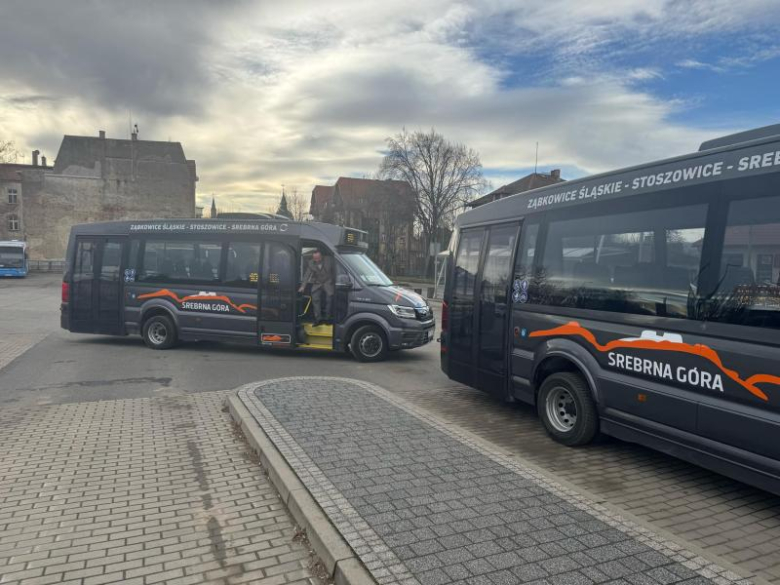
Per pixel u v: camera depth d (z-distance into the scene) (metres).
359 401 6.82
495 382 7.02
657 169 5.09
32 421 6.38
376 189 55.28
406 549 3.33
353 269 10.71
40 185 55.94
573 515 3.80
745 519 4.24
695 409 4.48
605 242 5.53
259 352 11.67
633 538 3.49
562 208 6.15
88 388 8.12
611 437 6.18
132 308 11.74
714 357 4.34
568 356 5.79
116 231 11.95
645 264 5.06
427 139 52.47
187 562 3.44
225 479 4.73
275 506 4.23
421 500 4.02
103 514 4.07
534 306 6.36
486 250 7.38
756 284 4.11
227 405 7.01
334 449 5.11
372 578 3.03
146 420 6.45
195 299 11.31
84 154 57.12
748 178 4.28
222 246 11.21
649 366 4.92
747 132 4.75
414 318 10.59
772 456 3.93
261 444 5.24
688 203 4.72
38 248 55.94
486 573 3.08
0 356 10.70
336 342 10.68
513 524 3.66
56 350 11.48
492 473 4.56
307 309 10.94
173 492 4.46
